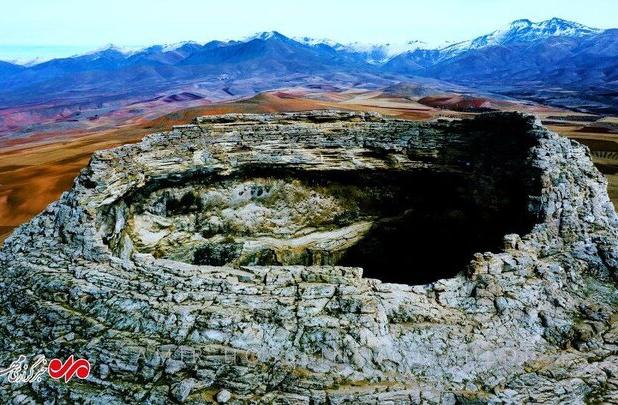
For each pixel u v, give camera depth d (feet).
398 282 99.55
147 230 85.40
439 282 57.31
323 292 53.78
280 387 45.88
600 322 55.83
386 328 50.47
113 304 53.57
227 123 95.20
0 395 48.39
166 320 50.72
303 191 100.17
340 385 45.98
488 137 89.66
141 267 59.26
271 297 53.42
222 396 44.86
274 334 49.52
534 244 64.90
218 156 91.25
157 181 84.38
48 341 51.88
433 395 45.75
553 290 58.34
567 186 72.43
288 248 99.66
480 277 57.31
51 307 54.80
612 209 72.28
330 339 48.91
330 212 101.76
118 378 47.47
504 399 46.19
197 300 53.21
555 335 53.72
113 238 73.82
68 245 63.82
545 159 73.61
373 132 98.27
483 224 86.33
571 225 68.18
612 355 52.26
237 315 50.83
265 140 95.40
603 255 64.80
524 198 74.02
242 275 56.80
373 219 102.37
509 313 54.19
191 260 93.25
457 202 93.91
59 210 68.28
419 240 100.17
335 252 101.71
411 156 95.45
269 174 97.86
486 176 85.97
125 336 50.14
